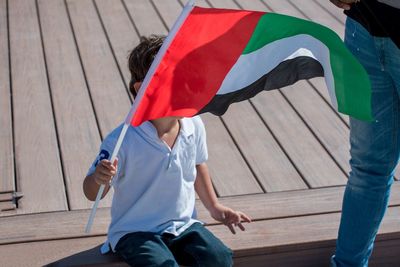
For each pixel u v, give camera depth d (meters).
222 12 3.69
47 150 5.72
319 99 6.63
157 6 8.30
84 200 5.16
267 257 4.87
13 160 5.59
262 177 5.51
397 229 5.03
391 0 3.96
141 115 3.78
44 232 4.83
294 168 5.64
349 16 4.18
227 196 5.28
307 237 4.89
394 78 4.12
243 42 3.80
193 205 4.57
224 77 3.83
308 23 3.80
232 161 5.68
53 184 5.32
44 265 4.55
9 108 6.29
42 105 6.34
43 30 7.70
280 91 6.73
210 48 3.75
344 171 5.62
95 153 5.71
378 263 5.12
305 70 4.08
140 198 4.36
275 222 5.02
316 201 5.24
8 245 4.71
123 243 4.36
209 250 4.35
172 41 3.70
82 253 4.65
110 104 6.39
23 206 5.09
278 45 3.91
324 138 6.04
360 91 3.90
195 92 3.82
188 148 4.39
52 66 7.00
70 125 6.06
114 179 4.28
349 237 4.65
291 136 6.05
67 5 8.28
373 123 4.30
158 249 4.27
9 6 8.23
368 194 4.50
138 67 4.25
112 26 7.82
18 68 6.95
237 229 4.94
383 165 4.41
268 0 8.52
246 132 6.07
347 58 3.80
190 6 3.58
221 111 4.07
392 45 4.03
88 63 7.07
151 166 4.30
